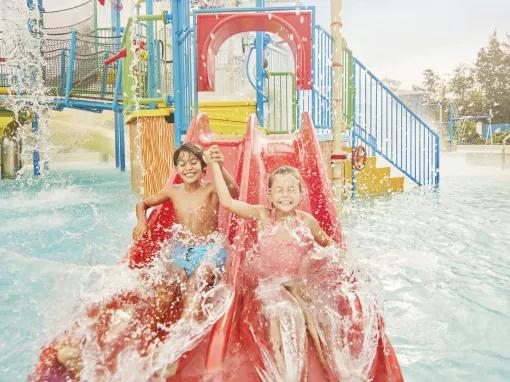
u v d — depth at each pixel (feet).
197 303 8.11
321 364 6.98
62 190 33.35
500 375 8.18
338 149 18.19
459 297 11.91
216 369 6.51
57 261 14.78
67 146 74.18
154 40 26.32
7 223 21.16
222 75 36.22
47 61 39.55
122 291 8.78
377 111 32.73
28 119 42.11
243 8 20.26
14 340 9.39
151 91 26.45
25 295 11.77
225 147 15.26
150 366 6.86
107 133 78.13
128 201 27.71
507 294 12.10
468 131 107.45
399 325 10.24
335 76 17.97
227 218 11.66
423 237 18.25
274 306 7.52
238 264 8.89
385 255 15.58
